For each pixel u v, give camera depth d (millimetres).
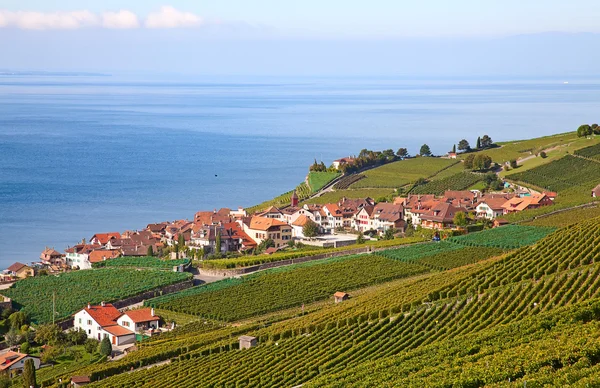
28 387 116625
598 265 123125
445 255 183625
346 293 159750
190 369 114938
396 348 107375
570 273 124750
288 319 144250
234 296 163250
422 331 112750
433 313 120375
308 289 165875
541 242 150750
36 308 160375
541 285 120375
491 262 146000
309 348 115125
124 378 115375
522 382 76000
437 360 92812
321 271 178500
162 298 164250
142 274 187375
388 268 178375
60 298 167375
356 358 106688
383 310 126062
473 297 123750
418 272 175000
